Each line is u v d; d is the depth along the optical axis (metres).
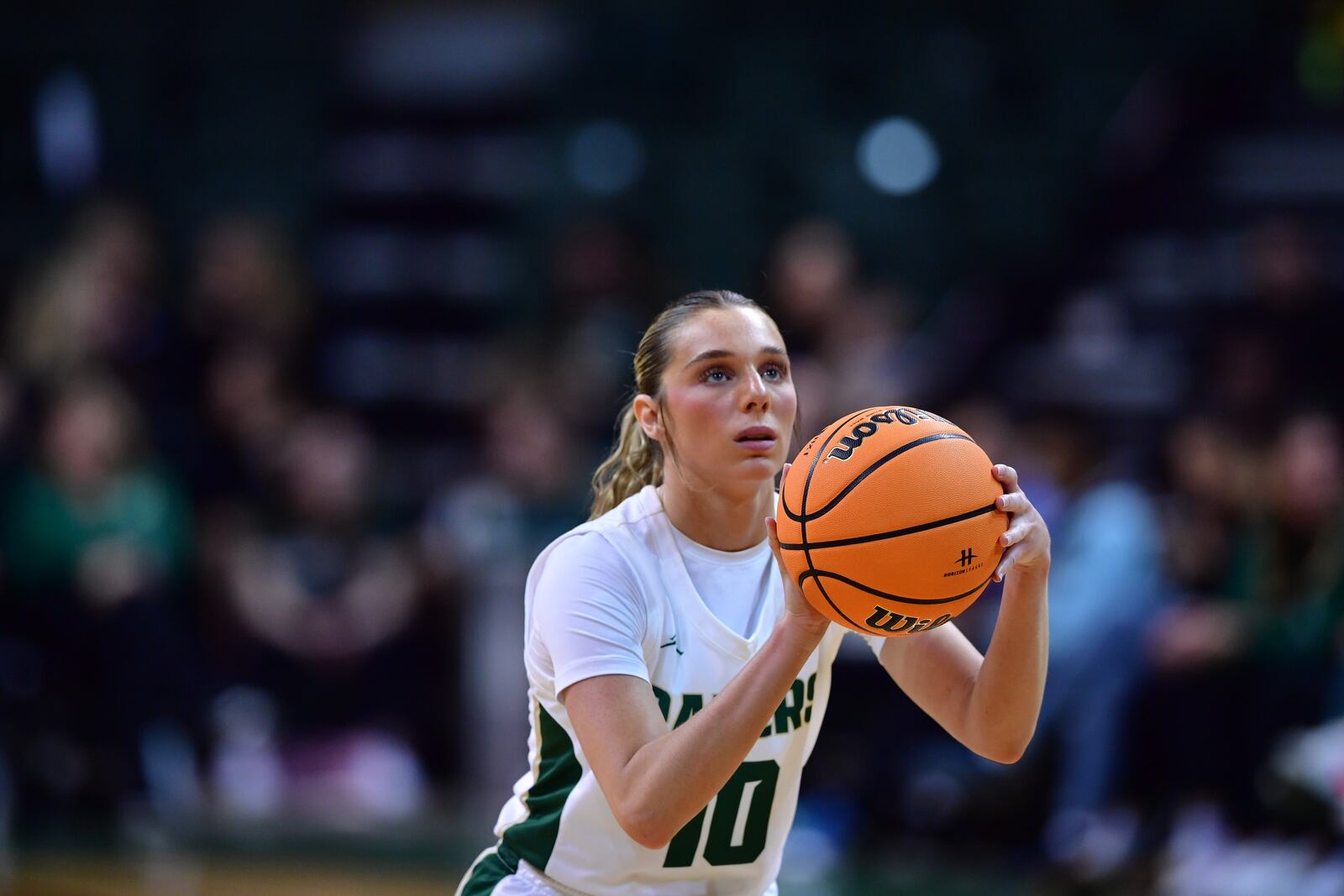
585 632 5.77
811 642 5.47
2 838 15.09
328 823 16.28
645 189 23.00
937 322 21.41
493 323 23.20
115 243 19.33
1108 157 22.16
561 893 6.24
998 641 5.90
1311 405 15.38
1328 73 21.33
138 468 16.80
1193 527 13.89
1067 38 23.20
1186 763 13.12
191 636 17.19
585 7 24.77
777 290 17.53
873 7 23.59
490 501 17.06
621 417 6.88
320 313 22.39
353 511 18.09
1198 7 22.86
